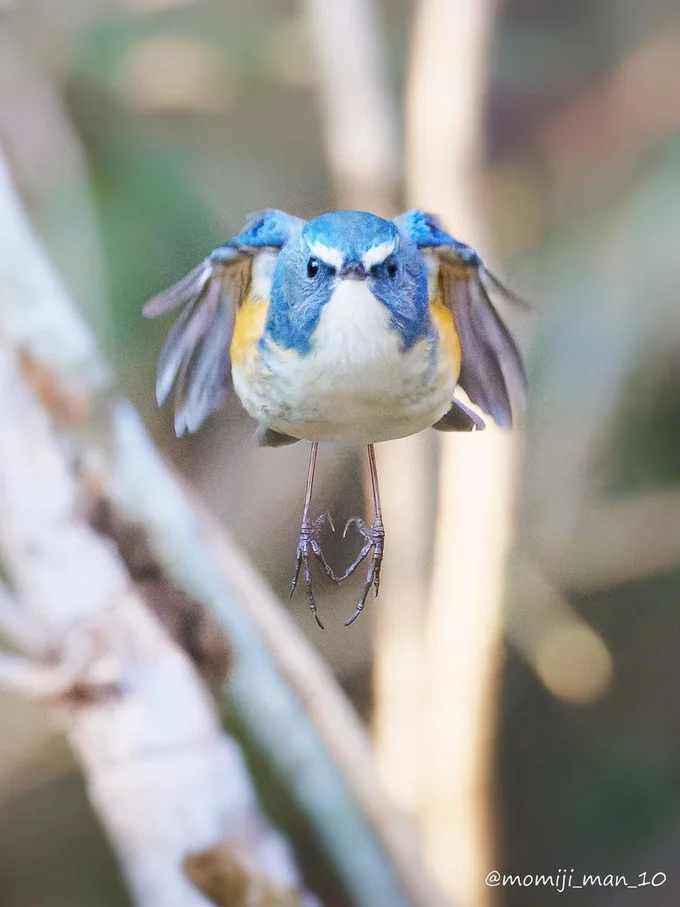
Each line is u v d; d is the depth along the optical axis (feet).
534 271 11.93
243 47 12.81
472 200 11.61
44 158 11.66
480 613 11.48
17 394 11.06
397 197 11.67
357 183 11.67
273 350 10.88
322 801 11.22
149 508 11.09
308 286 10.87
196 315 10.98
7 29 11.78
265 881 11.07
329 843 11.24
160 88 12.39
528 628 11.91
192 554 11.10
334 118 11.69
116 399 11.09
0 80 11.69
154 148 11.96
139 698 11.07
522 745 12.98
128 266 11.65
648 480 12.10
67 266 11.60
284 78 12.79
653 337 11.69
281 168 12.65
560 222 12.28
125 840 11.07
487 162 12.52
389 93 12.18
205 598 11.10
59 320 11.07
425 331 10.88
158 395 10.98
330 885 11.61
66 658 11.05
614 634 12.75
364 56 11.70
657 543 12.17
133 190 11.72
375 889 11.23
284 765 11.21
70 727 11.07
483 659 11.48
